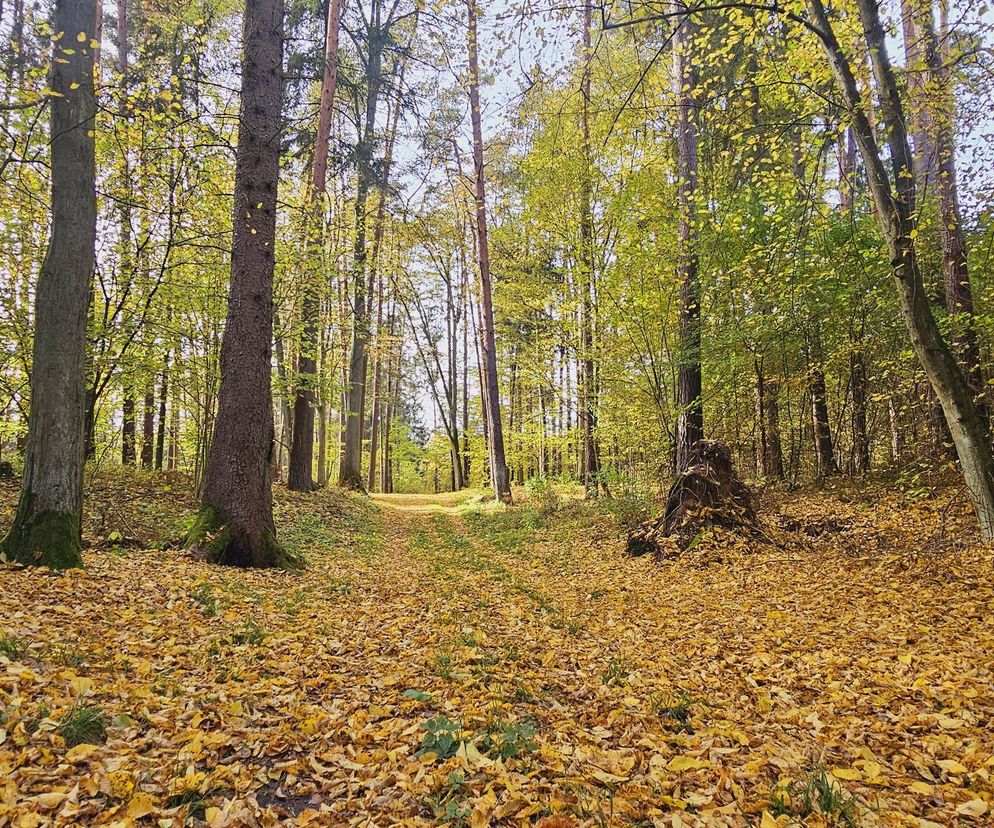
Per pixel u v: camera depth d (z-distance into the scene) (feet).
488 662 15.03
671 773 9.73
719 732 11.27
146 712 10.73
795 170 40.37
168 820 7.84
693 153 37.32
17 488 33.73
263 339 27.68
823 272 35.09
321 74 54.85
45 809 7.73
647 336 42.39
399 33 65.41
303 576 26.53
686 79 33.88
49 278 20.02
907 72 23.45
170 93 25.25
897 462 41.14
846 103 22.30
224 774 9.14
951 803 8.86
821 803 8.63
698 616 20.95
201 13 43.21
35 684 11.09
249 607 19.40
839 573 24.70
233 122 34.14
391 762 9.86
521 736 10.51
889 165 32.53
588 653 16.81
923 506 31.68
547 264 61.87
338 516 48.73
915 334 22.08
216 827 7.89
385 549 40.24
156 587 19.49
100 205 30.86
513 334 67.46
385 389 134.51
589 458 58.95
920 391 40.11
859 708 12.59
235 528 26.45
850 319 39.75
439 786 9.12
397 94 58.95
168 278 34.04
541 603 22.98
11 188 26.63
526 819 8.23
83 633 14.44
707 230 36.94
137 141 29.01
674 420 41.81
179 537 27.55
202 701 11.66
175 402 44.29
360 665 14.96
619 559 32.83
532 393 88.53
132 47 52.47
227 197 35.32
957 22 22.03
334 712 11.84
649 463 56.70
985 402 29.84
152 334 33.96
